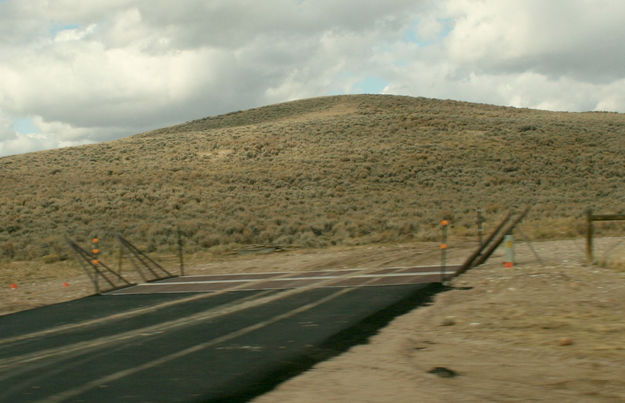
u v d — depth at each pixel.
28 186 45.62
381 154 57.44
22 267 23.80
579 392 5.48
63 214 36.41
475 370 6.43
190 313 11.51
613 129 73.44
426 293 12.04
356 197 43.53
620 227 25.78
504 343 7.63
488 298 11.14
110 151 64.06
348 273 16.48
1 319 12.30
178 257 25.20
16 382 6.86
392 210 38.72
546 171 53.66
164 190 44.53
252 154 59.91
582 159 57.91
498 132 68.38
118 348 8.55
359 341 8.18
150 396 5.99
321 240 28.28
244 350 7.94
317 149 61.09
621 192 46.16
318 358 7.30
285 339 8.52
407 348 7.62
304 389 5.98
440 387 5.82
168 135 76.38
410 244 24.52
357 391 5.81
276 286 14.79
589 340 7.54
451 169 53.09
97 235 30.59
